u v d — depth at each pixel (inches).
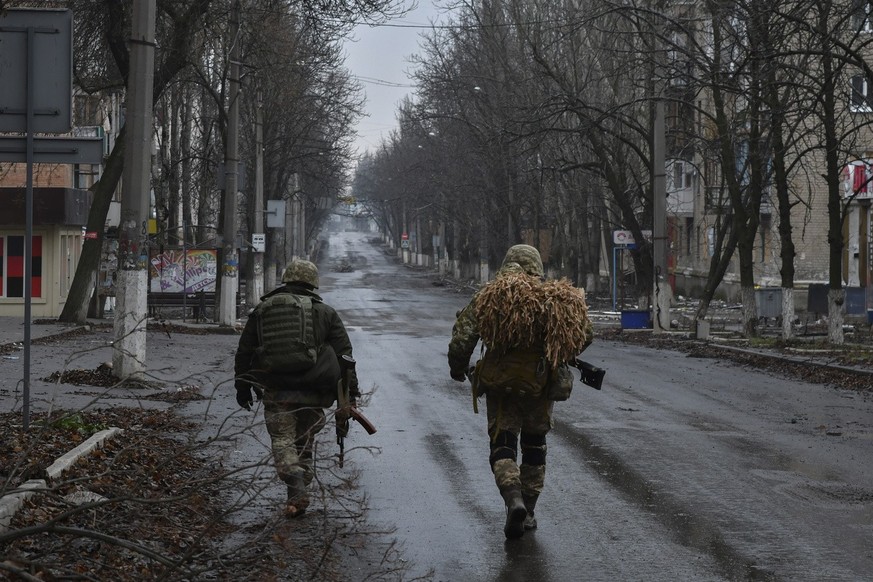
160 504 247.6
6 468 335.6
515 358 314.5
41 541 271.3
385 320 1747.0
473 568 281.3
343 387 348.2
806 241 2022.6
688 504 361.1
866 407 647.1
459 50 2405.3
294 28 1673.2
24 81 399.2
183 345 1105.4
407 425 550.0
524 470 328.2
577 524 331.9
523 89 2062.0
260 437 493.7
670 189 2716.5
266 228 2357.3
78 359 860.6
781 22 964.0
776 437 517.7
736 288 2314.2
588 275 2603.3
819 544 305.3
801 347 1121.4
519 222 2566.4
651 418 587.2
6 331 1181.1
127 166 693.9
